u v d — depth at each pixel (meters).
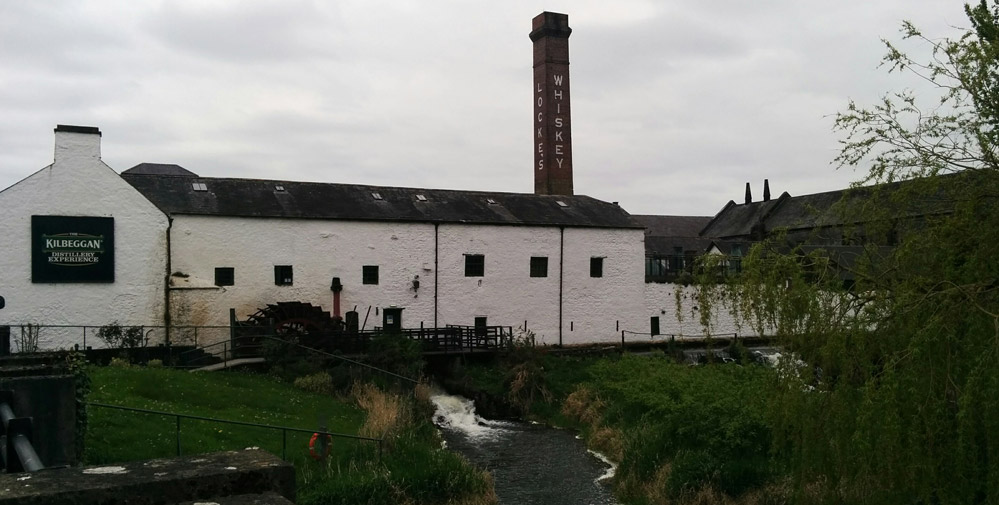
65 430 5.67
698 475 13.34
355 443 14.91
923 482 7.17
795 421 8.32
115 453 11.98
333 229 27.12
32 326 20.42
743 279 8.59
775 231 9.23
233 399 17.70
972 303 7.23
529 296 30.75
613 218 33.66
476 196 33.00
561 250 31.56
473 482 14.02
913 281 7.83
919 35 8.38
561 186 44.84
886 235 8.77
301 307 24.64
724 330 34.41
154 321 23.69
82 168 22.69
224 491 2.72
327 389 20.89
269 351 22.06
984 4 9.85
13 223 21.70
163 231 23.95
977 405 6.92
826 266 8.36
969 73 8.04
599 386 23.00
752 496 12.61
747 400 14.05
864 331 7.78
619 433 18.41
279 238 26.23
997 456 6.73
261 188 28.25
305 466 13.38
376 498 12.54
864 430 7.24
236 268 25.42
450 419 22.11
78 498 2.46
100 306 22.84
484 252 29.86
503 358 25.98
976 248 7.80
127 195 23.38
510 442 19.52
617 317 32.66
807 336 8.10
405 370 22.83
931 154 8.32
